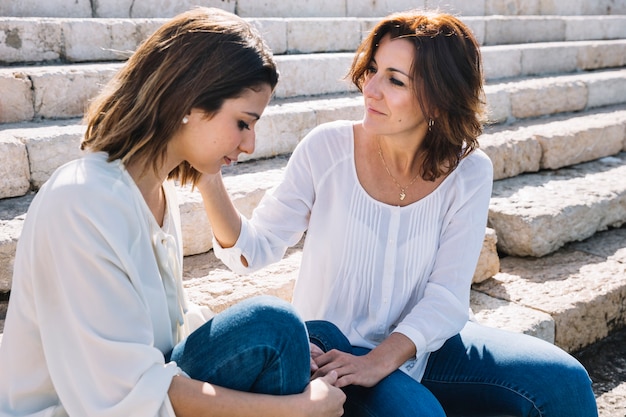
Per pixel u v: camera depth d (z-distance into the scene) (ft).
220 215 6.24
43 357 4.86
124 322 4.66
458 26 6.02
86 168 4.82
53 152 9.92
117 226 4.70
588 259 11.32
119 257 4.67
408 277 6.53
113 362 4.62
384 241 6.47
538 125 15.44
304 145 6.72
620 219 12.73
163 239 5.30
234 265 6.47
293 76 14.42
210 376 5.06
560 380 6.15
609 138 15.35
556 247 11.55
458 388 6.47
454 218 6.57
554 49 19.21
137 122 4.86
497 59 17.90
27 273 4.72
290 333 5.08
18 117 10.96
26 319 4.81
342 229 6.52
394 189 6.52
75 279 4.59
